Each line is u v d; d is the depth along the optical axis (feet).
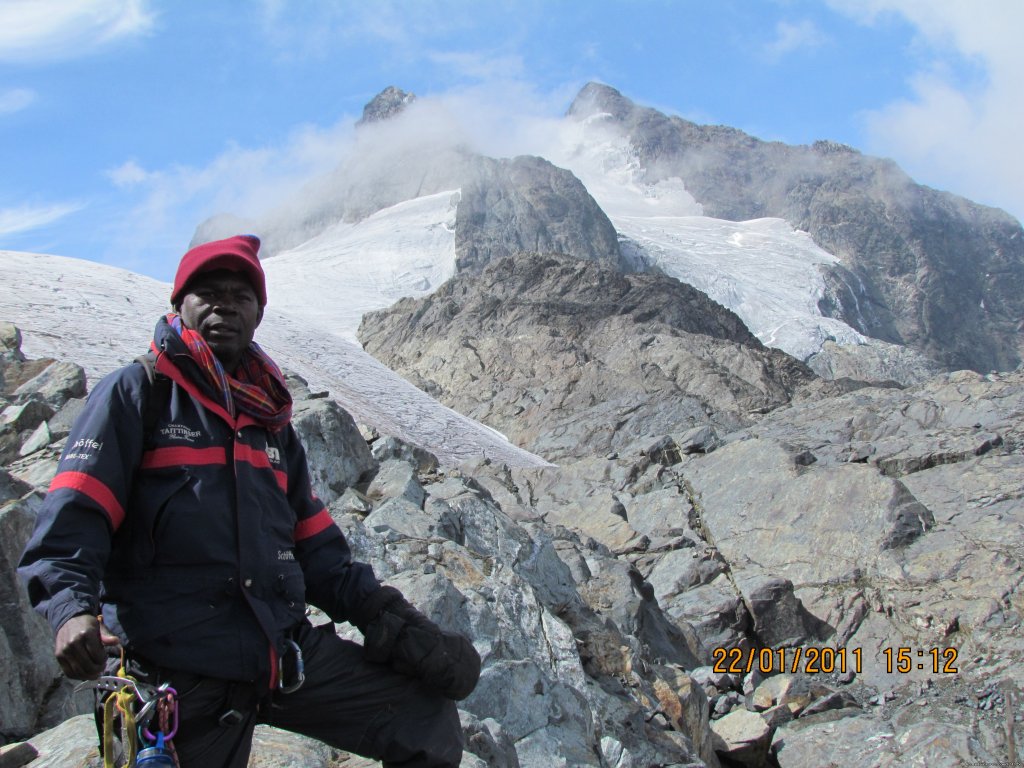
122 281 105.19
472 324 258.37
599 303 269.44
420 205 495.00
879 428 108.37
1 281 90.07
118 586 12.48
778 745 58.75
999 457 91.25
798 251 589.73
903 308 637.30
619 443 162.50
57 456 38.65
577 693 31.83
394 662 13.67
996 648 67.21
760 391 209.26
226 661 12.25
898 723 61.16
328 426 42.34
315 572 14.24
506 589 35.96
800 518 83.56
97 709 12.17
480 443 117.80
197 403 12.78
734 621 67.97
